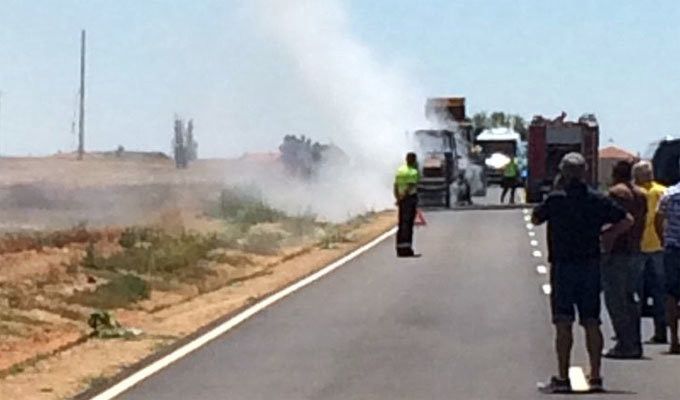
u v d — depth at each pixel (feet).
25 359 60.85
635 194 58.39
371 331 67.62
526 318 72.95
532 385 50.80
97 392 49.29
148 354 60.70
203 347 61.87
